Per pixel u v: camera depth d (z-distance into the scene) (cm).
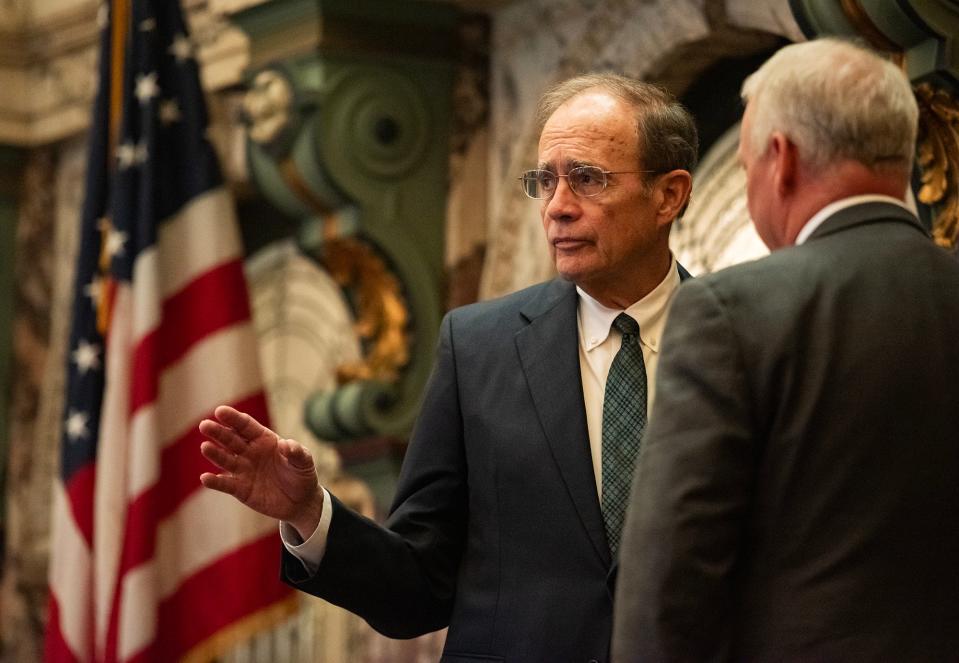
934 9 808
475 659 648
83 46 1630
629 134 665
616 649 476
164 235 1277
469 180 1255
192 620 1222
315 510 644
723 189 1142
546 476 653
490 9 1260
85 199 1332
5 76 1692
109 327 1261
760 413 489
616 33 1168
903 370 489
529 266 1218
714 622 473
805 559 480
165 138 1293
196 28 1487
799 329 493
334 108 1198
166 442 1248
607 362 677
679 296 510
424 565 673
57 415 1708
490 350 691
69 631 1262
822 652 469
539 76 1223
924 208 837
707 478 479
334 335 1475
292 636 1452
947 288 506
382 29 1218
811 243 514
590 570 636
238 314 1270
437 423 694
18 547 1711
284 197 1239
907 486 480
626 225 661
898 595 473
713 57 1140
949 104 820
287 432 1520
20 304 1730
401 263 1226
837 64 518
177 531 1238
